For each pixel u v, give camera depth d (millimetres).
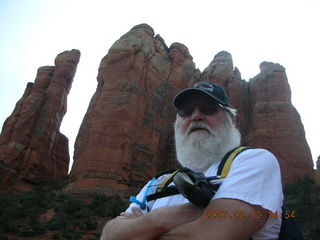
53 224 27359
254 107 50781
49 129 52688
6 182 43031
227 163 1909
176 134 2590
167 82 56875
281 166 42906
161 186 2191
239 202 1636
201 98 2430
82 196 35656
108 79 49438
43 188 42719
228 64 60281
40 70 60656
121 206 32281
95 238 25844
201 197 1685
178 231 1657
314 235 24172
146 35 57375
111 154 41156
